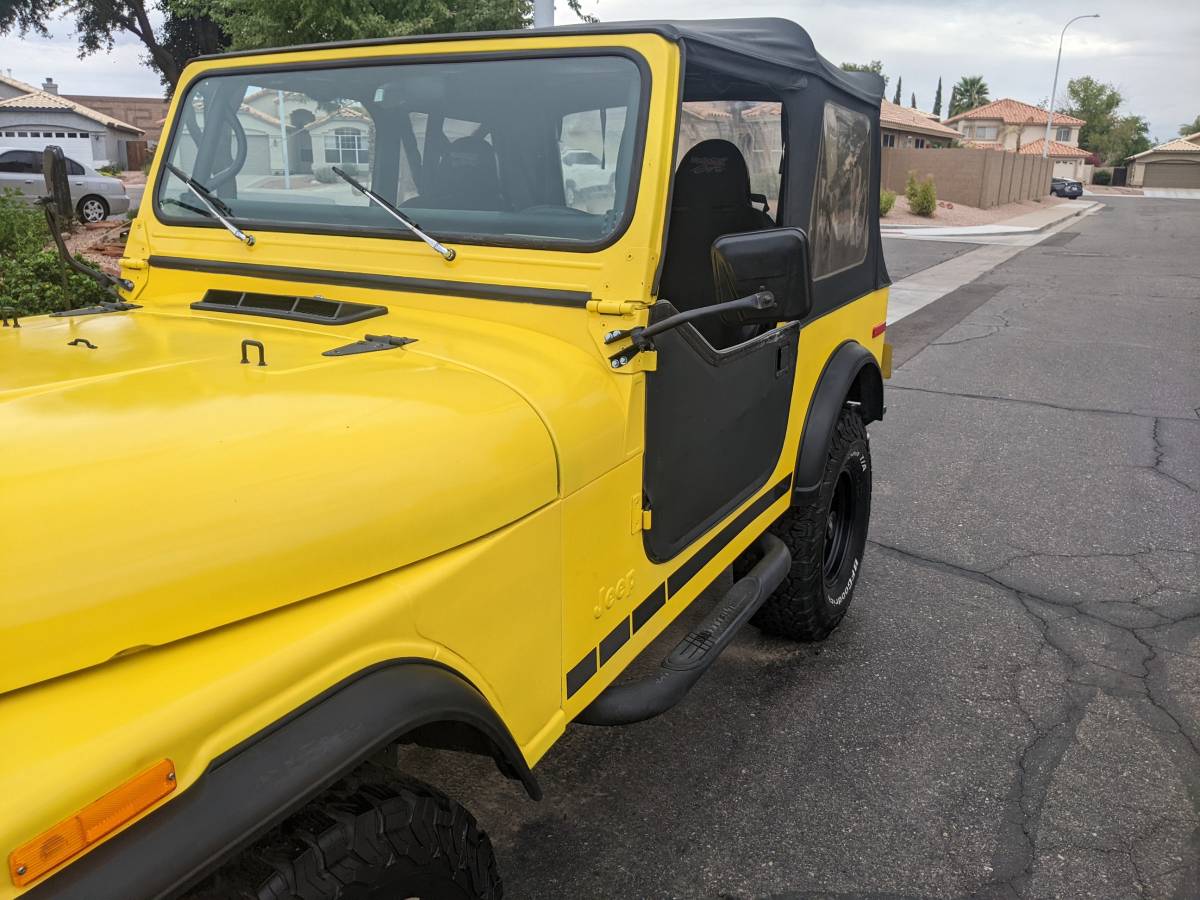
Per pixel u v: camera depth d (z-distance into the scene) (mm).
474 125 2371
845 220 3680
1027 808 3043
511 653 1862
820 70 3154
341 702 1429
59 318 2359
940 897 2666
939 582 4723
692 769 3201
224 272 2654
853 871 2756
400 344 2082
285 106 2641
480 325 2270
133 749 1192
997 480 6277
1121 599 4555
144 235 2852
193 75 2832
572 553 2023
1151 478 6344
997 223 34969
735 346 2686
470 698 1651
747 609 2887
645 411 2230
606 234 2174
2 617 1187
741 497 2922
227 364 1890
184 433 1520
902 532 5359
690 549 2594
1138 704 3656
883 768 3230
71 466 1379
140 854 1179
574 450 1967
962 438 7242
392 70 2459
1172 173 84438
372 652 1506
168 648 1332
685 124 3404
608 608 2217
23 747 1157
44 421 1532
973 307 14211
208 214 2732
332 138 2543
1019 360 10250
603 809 2994
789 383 3182
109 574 1271
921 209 34969
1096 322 12820
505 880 2684
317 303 2338
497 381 1961
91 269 2844
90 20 26406
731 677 3787
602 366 2160
